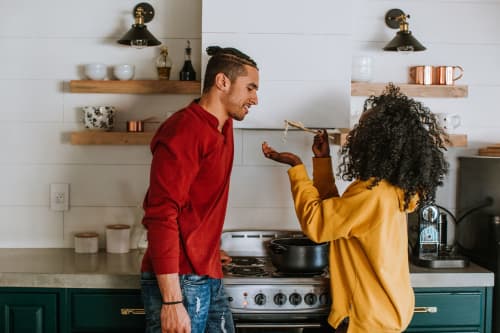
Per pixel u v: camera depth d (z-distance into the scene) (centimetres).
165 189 183
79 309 231
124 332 232
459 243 279
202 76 247
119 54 278
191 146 187
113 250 271
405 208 203
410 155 198
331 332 227
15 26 275
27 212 280
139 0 276
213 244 200
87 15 276
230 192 280
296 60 246
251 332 226
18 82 277
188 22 277
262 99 247
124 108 278
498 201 246
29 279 229
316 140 247
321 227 208
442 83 273
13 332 231
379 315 204
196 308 196
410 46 259
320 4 246
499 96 283
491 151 272
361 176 204
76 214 280
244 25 245
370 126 202
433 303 234
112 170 280
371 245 202
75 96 277
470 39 282
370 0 279
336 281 213
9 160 278
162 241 182
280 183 280
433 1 280
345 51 247
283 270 232
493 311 243
